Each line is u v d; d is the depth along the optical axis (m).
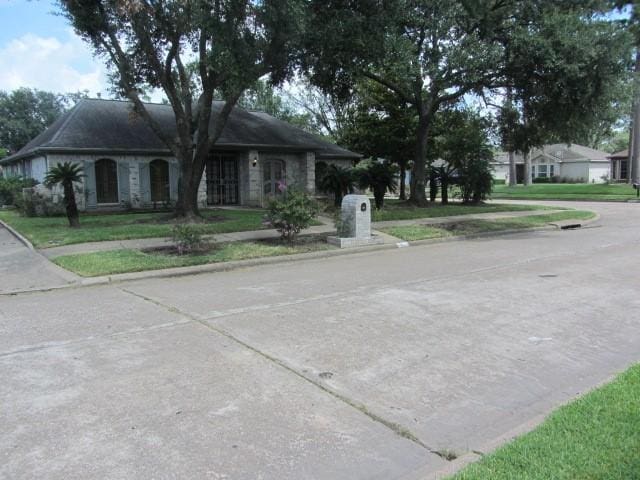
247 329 6.17
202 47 15.14
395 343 5.61
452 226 16.78
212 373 4.82
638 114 37.06
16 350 5.54
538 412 4.02
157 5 13.91
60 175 14.95
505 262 10.86
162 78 15.68
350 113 29.48
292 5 12.38
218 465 3.31
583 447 3.25
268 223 12.92
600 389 4.16
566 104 18.52
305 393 4.37
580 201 31.86
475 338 5.76
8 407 4.17
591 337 5.78
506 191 42.12
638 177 37.69
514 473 3.00
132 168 21.17
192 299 7.81
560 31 16.30
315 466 3.31
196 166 16.75
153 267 10.05
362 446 3.55
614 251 12.20
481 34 17.64
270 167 24.20
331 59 15.90
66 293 8.46
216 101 28.08
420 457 3.41
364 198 13.20
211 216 18.12
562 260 11.00
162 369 4.93
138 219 17.05
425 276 9.43
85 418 3.97
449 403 4.18
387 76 20.97
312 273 9.95
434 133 25.97
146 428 3.80
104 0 14.44
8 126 52.56
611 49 16.45
